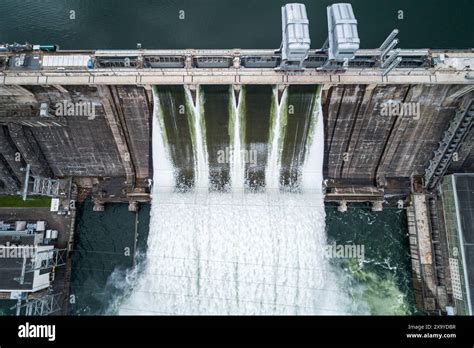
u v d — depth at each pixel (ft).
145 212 167.43
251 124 152.46
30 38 142.20
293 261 159.22
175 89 142.20
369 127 154.30
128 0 148.77
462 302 147.95
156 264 162.40
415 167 166.30
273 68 133.49
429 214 161.38
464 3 144.77
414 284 161.48
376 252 163.63
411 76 132.77
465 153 158.61
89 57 132.87
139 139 160.86
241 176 164.14
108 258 165.07
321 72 133.69
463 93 138.00
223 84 137.90
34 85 137.18
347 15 114.11
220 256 159.63
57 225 164.86
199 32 144.05
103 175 170.71
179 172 165.27
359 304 158.71
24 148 156.66
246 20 145.79
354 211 166.50
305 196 163.73
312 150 159.02
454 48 140.46
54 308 156.46
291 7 116.26
